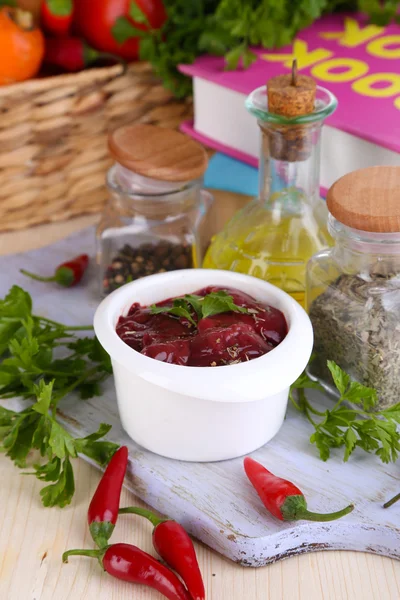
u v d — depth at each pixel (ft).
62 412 2.02
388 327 1.89
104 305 1.95
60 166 2.61
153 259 2.30
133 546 1.76
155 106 2.68
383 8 2.72
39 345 2.08
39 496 1.91
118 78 2.57
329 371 2.01
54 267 2.45
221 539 1.79
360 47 2.61
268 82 2.03
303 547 1.81
